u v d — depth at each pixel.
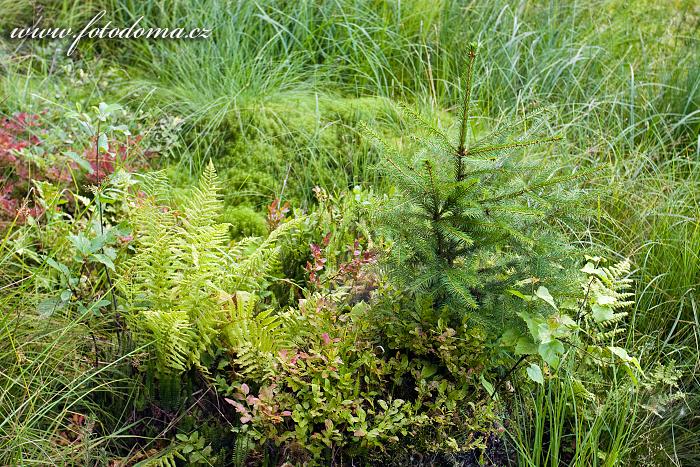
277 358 2.33
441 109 4.48
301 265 3.04
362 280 2.79
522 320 2.46
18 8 4.78
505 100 4.65
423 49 4.91
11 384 2.41
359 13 4.98
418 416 2.29
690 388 3.11
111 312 2.60
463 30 5.07
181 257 2.51
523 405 2.71
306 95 4.44
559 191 2.54
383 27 4.93
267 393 2.21
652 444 2.79
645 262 3.32
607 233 3.59
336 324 2.56
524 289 2.49
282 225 2.70
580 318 2.80
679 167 4.20
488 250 2.42
